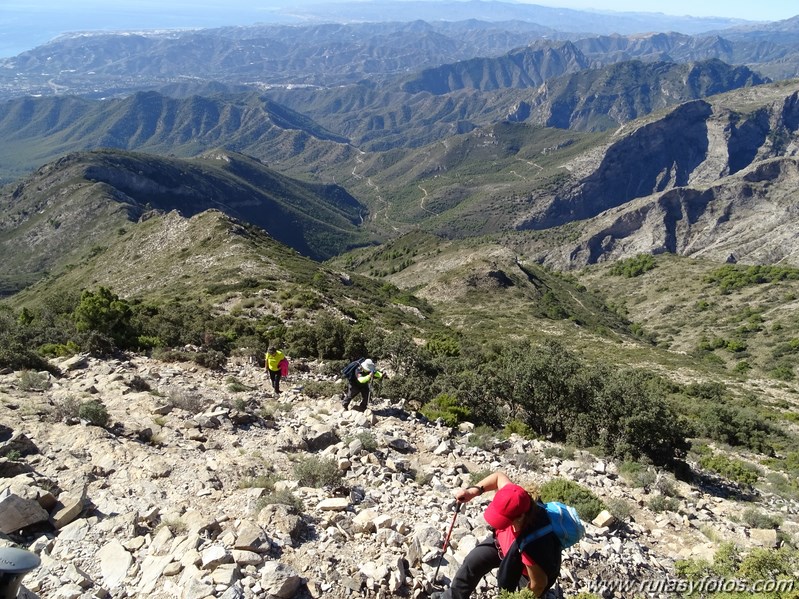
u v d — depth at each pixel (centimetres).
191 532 680
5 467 806
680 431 1738
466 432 1619
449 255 14138
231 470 947
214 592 564
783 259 16138
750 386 5278
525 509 455
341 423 1384
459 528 791
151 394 1413
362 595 613
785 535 1120
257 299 4656
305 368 2275
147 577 605
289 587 589
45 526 700
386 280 13850
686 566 801
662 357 6275
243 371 2055
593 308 11662
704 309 11312
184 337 2442
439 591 627
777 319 9662
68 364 1684
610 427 1788
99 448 954
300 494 851
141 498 802
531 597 543
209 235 8669
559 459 1427
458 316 8312
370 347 2673
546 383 1930
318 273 7406
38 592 572
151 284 7500
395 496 920
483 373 2267
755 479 1812
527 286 10875
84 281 9488
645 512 1134
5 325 2048
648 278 14475
